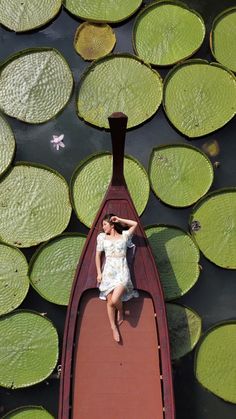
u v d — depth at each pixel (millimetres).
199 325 7043
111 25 8375
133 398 6449
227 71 7992
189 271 7207
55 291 7086
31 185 7516
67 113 7980
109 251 6715
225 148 7840
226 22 8242
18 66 8078
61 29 8422
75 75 8148
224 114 7836
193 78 7957
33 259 7141
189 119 7820
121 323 6691
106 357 6582
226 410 6930
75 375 6520
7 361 6875
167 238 7301
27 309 7016
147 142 7871
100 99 7945
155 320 6699
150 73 7996
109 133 7918
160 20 8250
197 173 7578
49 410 6863
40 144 7883
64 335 6562
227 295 7312
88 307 6758
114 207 6938
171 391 6391
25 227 7336
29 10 8430
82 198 7441
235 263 7254
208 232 7328
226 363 6887
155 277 6750
